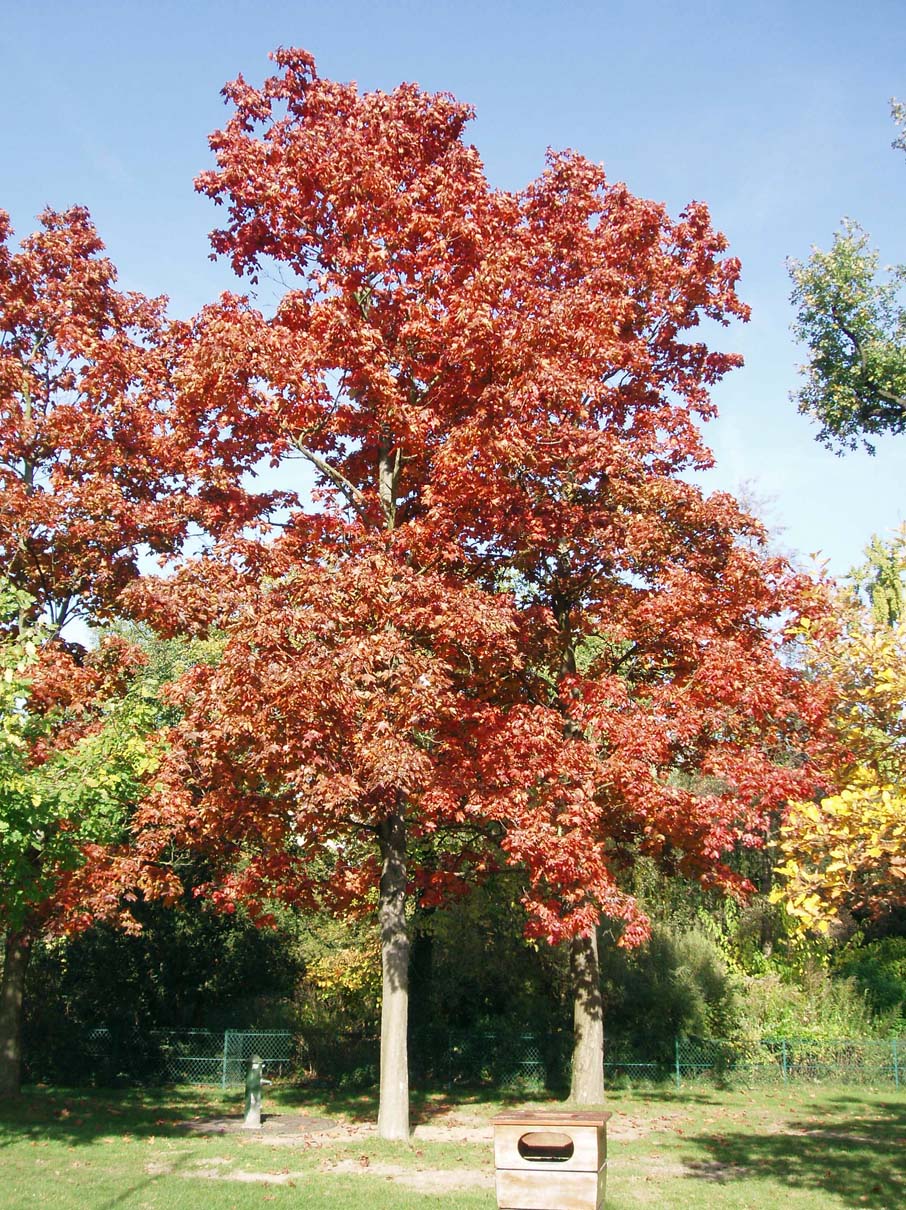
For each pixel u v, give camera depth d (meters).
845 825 7.68
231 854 15.73
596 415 17.31
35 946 22.31
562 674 16.64
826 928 7.87
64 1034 21.45
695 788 21.45
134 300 19.03
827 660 8.66
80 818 12.45
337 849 17.97
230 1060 21.17
